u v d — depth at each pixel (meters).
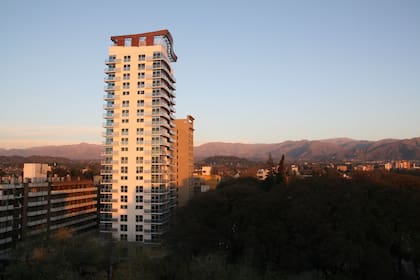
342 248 90.81
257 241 103.81
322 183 124.75
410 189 118.31
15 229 114.62
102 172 140.00
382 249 92.06
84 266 98.62
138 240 133.50
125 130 138.50
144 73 138.75
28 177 130.88
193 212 125.44
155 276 93.31
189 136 184.75
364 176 132.12
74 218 147.62
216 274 85.12
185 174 179.12
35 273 83.69
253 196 125.94
